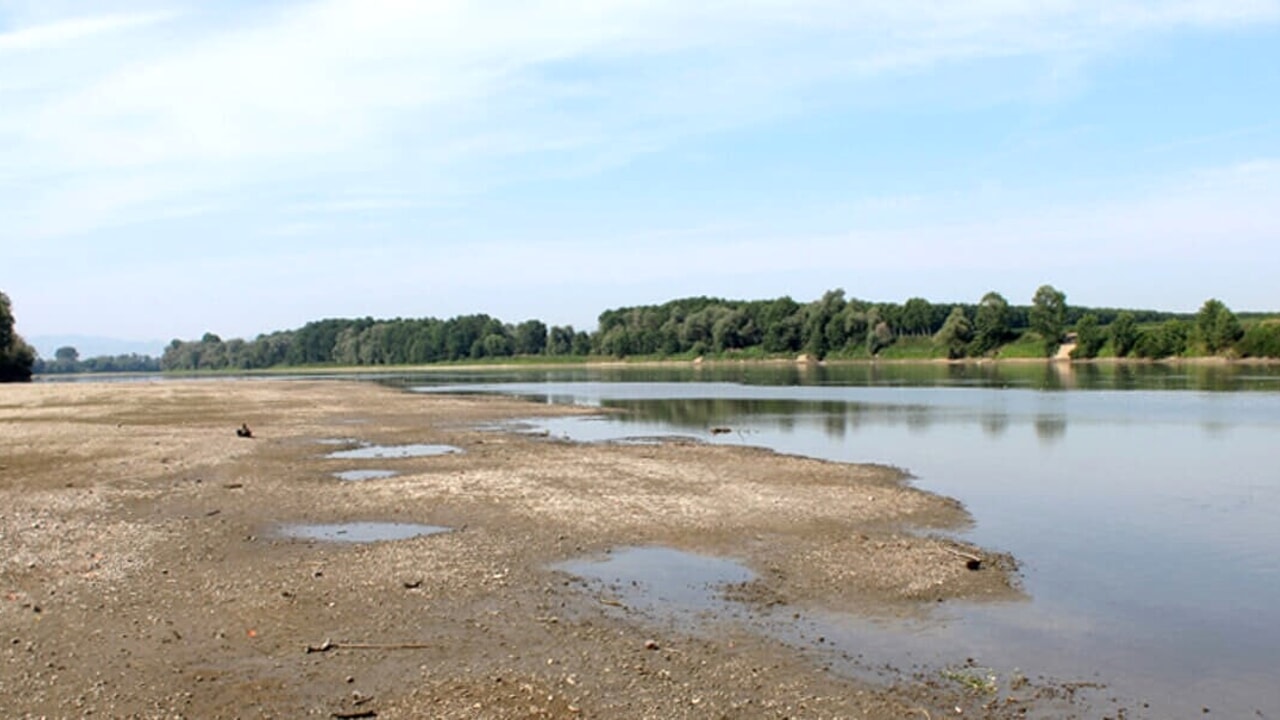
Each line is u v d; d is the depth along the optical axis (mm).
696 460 34156
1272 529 22031
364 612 15328
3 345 121375
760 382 103750
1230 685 12344
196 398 77562
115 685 12125
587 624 14773
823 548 19969
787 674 12656
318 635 14180
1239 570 18203
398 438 43125
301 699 11711
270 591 16469
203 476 30000
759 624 14836
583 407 65875
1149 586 17078
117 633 14141
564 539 20734
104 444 38406
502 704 11547
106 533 21000
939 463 34000
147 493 26547
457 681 12305
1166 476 30391
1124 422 48812
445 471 31359
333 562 18609
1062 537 21281
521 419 55406
